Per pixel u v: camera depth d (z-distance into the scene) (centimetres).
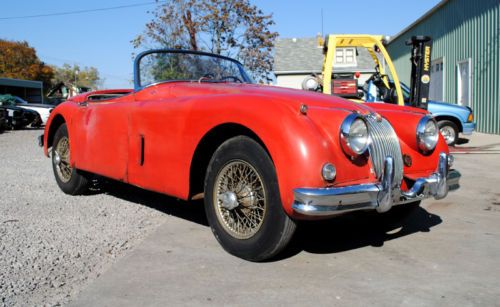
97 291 269
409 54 2252
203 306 251
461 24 1546
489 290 273
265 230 298
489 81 1353
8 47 5572
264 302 256
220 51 1614
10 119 1650
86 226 397
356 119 291
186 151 340
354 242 366
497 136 1261
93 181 517
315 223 422
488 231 399
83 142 461
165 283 280
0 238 361
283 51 2972
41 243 350
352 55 2461
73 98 509
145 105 384
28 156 886
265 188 296
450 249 349
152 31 1550
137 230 388
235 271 300
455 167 761
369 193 290
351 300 259
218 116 317
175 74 449
